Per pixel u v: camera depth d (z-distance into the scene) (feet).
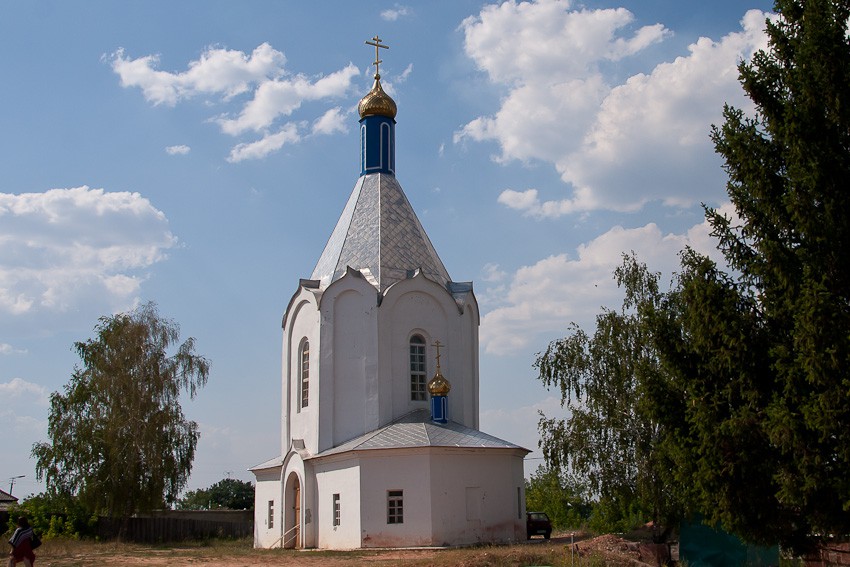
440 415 128.57
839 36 58.23
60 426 176.86
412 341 135.54
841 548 60.95
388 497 117.50
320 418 131.23
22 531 85.46
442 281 142.41
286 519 134.41
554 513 202.90
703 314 61.46
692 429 63.77
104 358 178.40
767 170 60.95
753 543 62.90
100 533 170.91
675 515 105.81
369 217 143.84
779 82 62.54
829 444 55.77
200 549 131.44
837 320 53.06
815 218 57.36
